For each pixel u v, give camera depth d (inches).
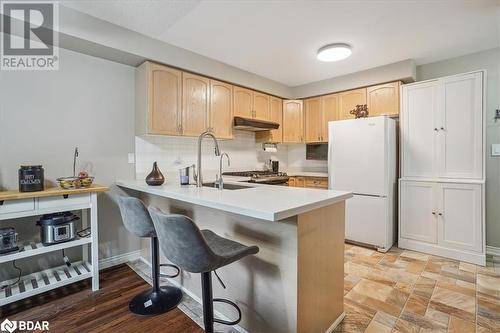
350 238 128.0
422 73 130.2
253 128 148.9
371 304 76.3
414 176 120.0
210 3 79.3
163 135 110.9
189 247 48.1
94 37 87.4
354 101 144.0
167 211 92.4
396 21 90.0
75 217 85.0
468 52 115.6
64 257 92.7
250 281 63.1
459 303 76.1
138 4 79.8
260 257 60.6
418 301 77.5
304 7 81.6
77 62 96.4
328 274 64.5
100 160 103.2
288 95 167.3
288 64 129.8
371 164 121.3
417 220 118.0
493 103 112.3
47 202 77.6
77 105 96.9
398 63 125.6
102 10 83.3
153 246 78.0
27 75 86.4
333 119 153.2
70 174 95.3
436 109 114.1
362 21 89.9
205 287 56.1
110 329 66.4
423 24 92.0
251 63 128.4
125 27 94.0
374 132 120.3
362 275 94.5
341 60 124.0
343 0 78.2
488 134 113.5
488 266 101.2
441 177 113.1
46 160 90.3
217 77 124.7
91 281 91.7
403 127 123.0
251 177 139.2
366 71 136.6
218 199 59.8
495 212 112.8
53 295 82.4
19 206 73.0
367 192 122.5
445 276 93.3
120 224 109.0
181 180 93.6
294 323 54.3
